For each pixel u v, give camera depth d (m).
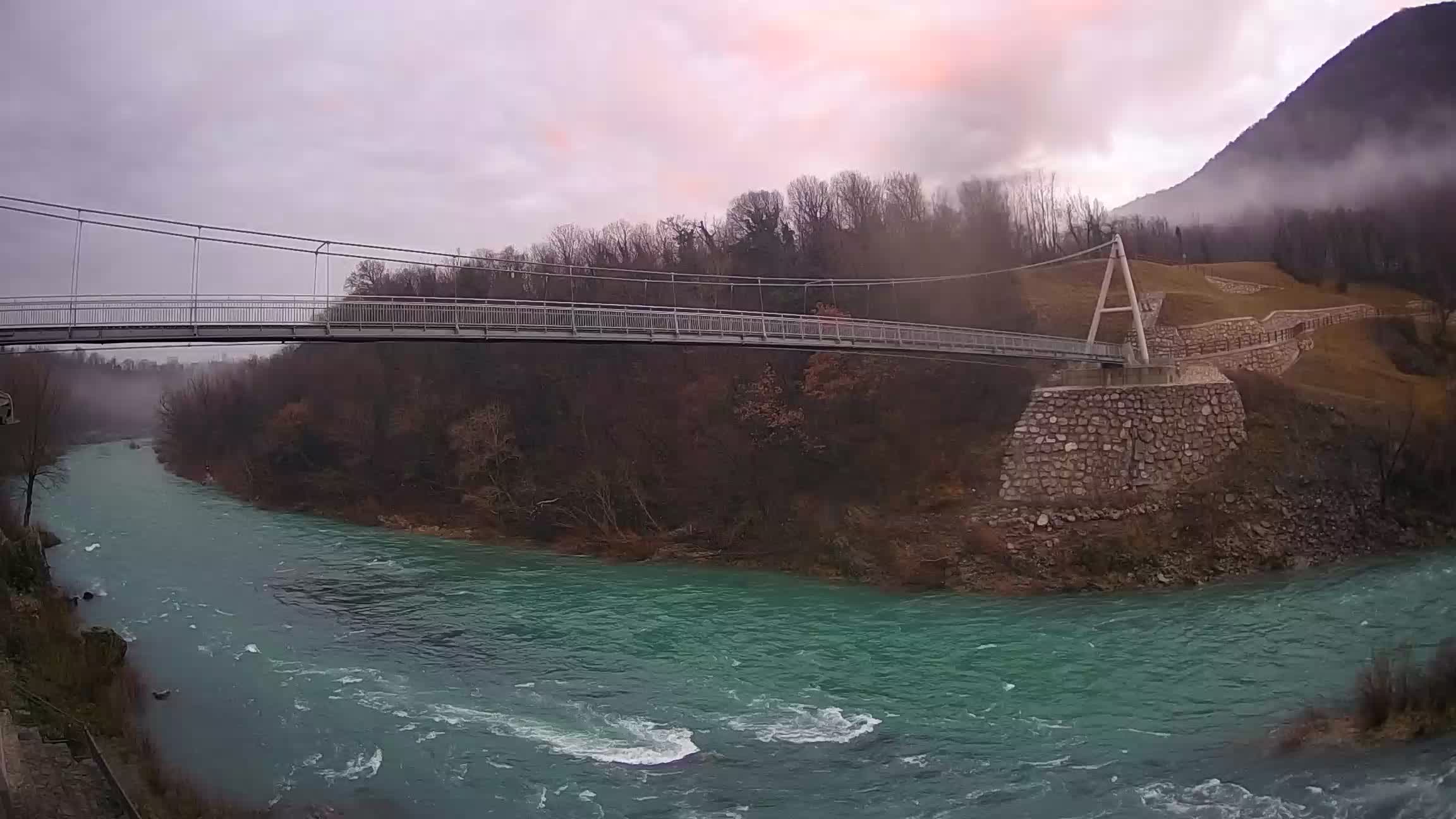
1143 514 43.00
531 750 23.59
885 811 19.89
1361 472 46.03
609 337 41.56
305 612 38.78
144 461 115.50
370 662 31.52
